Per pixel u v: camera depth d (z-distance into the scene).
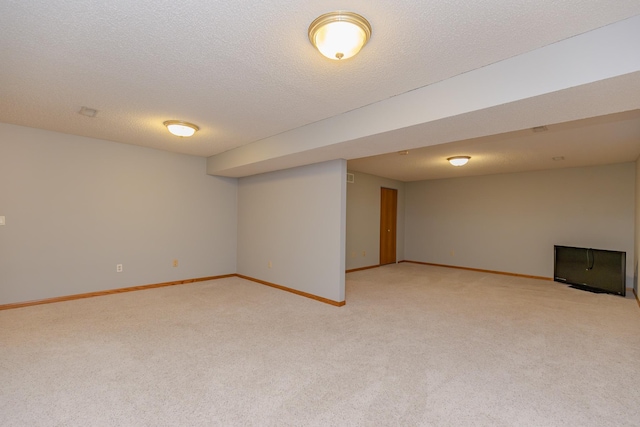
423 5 1.57
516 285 5.45
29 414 1.82
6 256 3.70
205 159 5.49
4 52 2.05
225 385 2.16
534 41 1.90
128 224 4.62
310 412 1.89
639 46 1.65
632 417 1.88
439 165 5.71
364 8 1.60
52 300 4.00
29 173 3.83
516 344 2.91
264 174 5.34
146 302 4.10
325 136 3.35
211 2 1.56
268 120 3.41
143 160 4.76
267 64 2.20
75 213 4.16
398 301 4.34
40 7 1.60
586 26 1.75
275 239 5.07
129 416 1.82
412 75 2.34
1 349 2.65
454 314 3.78
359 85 2.52
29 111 3.20
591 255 5.14
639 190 4.43
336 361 2.54
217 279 5.61
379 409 1.92
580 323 3.49
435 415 1.87
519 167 5.85
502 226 6.61
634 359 2.63
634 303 4.33
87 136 4.20
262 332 3.13
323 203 4.31
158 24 1.75
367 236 7.04
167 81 2.47
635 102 2.08
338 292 4.06
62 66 2.24
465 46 1.95
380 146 3.36
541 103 2.11
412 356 2.64
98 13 1.65
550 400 2.04
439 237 7.59
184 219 5.23
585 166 5.63
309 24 1.74
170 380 2.21
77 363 2.43
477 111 2.26
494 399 2.04
